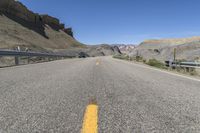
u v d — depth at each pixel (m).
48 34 142.00
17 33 101.69
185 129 3.47
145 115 4.18
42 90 6.50
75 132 3.26
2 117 3.92
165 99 5.62
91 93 6.18
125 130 3.39
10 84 7.48
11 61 23.56
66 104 4.86
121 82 8.54
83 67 16.03
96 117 3.96
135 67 18.33
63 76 10.05
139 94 6.20
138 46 136.50
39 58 30.91
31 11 141.62
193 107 4.86
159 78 10.62
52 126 3.50
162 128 3.50
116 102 5.15
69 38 167.88
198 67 16.75
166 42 128.38
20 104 4.81
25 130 3.33
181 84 8.71
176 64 20.34
